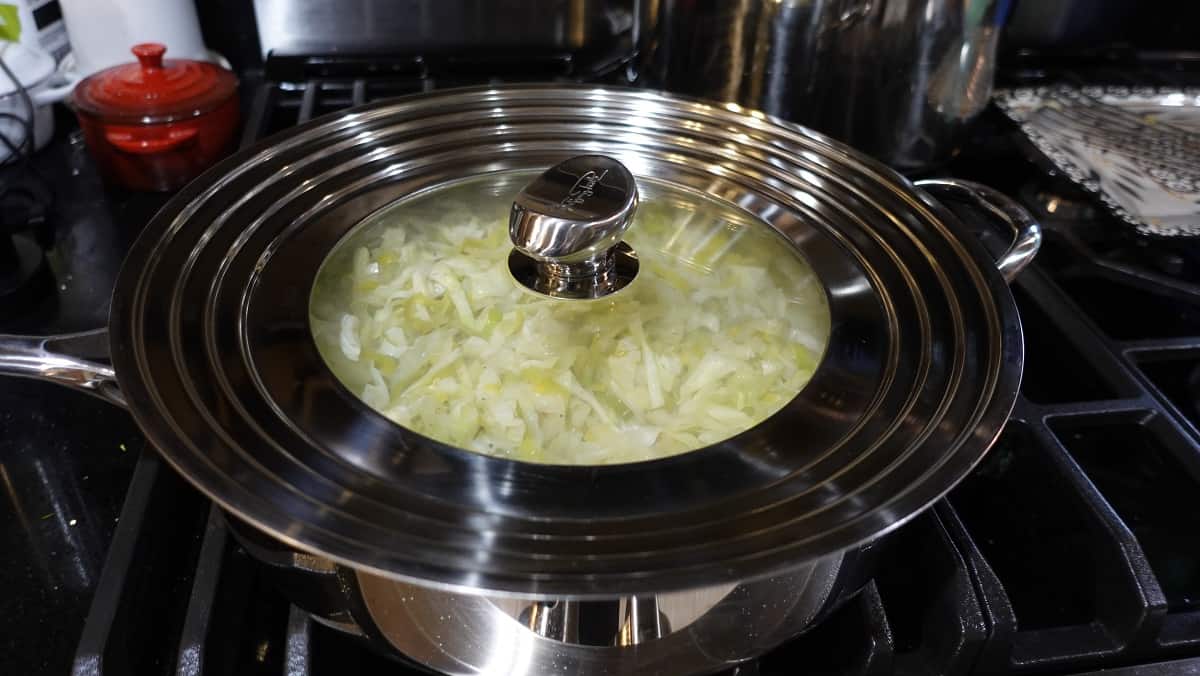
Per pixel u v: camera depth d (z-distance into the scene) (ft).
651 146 1.79
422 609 1.30
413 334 1.49
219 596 1.45
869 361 1.47
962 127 2.37
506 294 1.54
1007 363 1.39
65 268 2.11
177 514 1.60
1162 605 1.49
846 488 1.29
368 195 1.66
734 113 1.81
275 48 2.68
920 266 1.57
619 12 2.75
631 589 1.14
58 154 2.46
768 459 1.34
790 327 1.53
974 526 1.75
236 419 1.30
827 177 1.73
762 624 1.36
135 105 2.22
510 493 1.28
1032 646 1.52
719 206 1.71
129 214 2.27
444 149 1.76
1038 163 2.38
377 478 1.29
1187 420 1.82
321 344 1.45
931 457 1.30
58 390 1.86
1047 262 2.25
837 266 1.60
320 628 1.50
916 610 1.62
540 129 1.80
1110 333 2.14
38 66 2.31
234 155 1.64
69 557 1.62
